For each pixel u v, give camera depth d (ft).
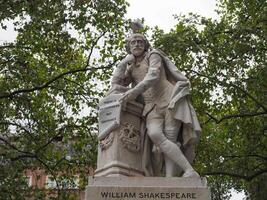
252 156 55.36
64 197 54.13
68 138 56.54
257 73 51.39
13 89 53.88
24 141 54.24
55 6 49.57
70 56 55.06
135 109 24.35
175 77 24.86
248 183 59.98
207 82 52.85
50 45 53.67
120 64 25.76
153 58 24.82
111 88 25.20
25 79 54.03
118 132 23.52
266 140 55.52
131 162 23.48
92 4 51.34
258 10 52.80
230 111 56.24
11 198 50.42
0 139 51.57
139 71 25.32
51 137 55.72
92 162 55.36
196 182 21.71
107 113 23.95
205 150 57.16
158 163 23.99
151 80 23.84
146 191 21.38
